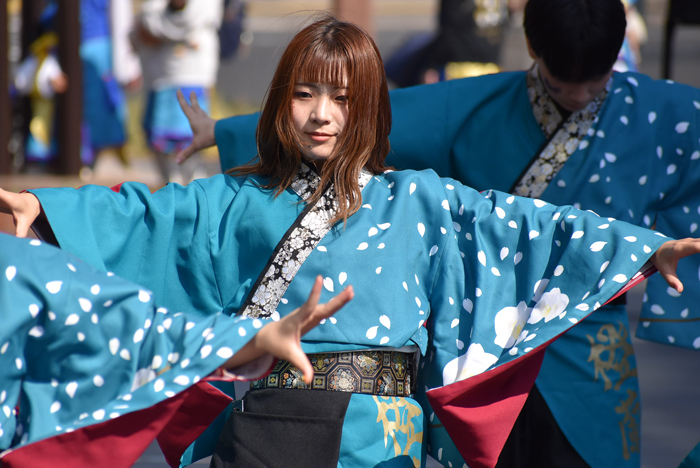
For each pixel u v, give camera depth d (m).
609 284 7.51
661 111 9.21
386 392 7.49
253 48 47.91
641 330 9.52
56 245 7.75
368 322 7.45
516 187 9.32
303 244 7.62
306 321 6.20
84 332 6.76
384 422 7.37
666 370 15.88
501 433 7.55
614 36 8.48
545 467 8.84
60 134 24.00
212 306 7.80
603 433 8.89
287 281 7.60
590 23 8.41
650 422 13.42
